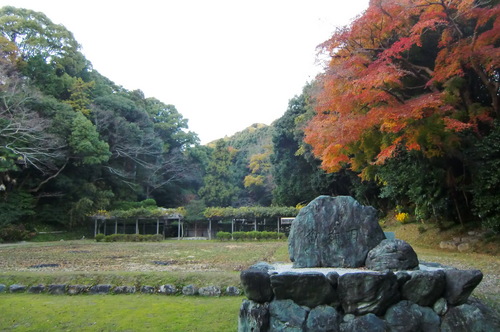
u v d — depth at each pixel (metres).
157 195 40.22
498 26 8.63
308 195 27.95
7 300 6.43
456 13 9.96
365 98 9.56
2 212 23.89
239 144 56.94
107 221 30.02
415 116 8.59
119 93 39.97
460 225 13.36
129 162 35.41
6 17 27.97
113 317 5.37
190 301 6.34
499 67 9.75
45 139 25.31
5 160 22.27
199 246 19.38
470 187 11.77
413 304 4.11
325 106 10.98
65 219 27.75
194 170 41.75
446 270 4.25
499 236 11.34
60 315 5.48
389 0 9.80
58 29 31.02
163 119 43.09
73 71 33.22
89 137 27.11
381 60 9.77
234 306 5.88
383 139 10.42
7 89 23.50
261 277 4.16
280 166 29.30
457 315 4.03
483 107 10.37
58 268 10.16
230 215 27.72
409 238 15.02
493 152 9.99
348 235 5.30
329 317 3.94
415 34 10.17
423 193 13.28
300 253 5.43
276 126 28.94
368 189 21.55
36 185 27.25
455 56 9.28
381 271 4.45
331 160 12.48
